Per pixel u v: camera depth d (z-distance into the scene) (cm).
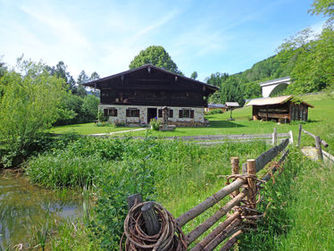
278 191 338
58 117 1144
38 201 543
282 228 258
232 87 5828
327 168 475
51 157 762
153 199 241
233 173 296
